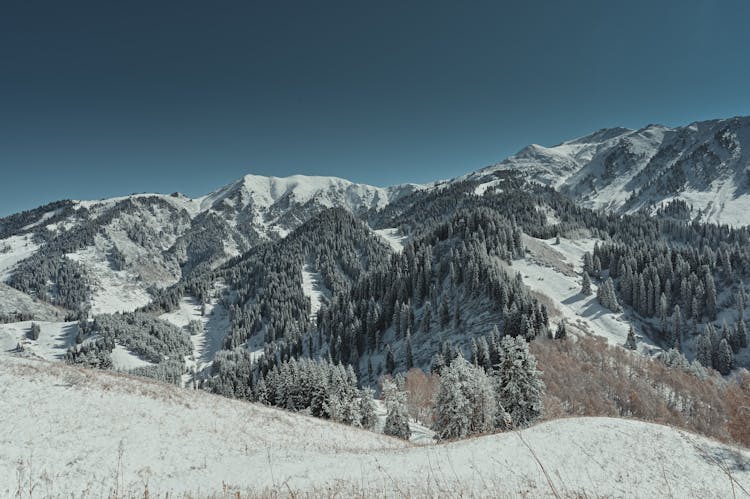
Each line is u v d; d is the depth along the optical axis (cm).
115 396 2517
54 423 2012
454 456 2006
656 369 8112
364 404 5594
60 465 1697
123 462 1862
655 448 2045
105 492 1557
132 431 2173
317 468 1858
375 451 2317
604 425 2417
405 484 1434
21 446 1748
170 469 1909
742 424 3822
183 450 2139
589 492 1514
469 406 3897
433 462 1900
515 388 4100
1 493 1413
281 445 2523
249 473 1841
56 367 2758
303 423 3119
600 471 1798
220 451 2250
